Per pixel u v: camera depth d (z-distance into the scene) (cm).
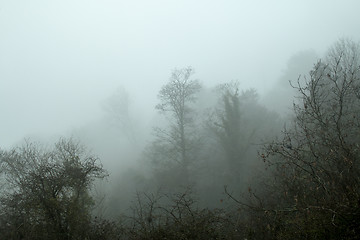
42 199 850
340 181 528
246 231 657
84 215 872
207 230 633
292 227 529
